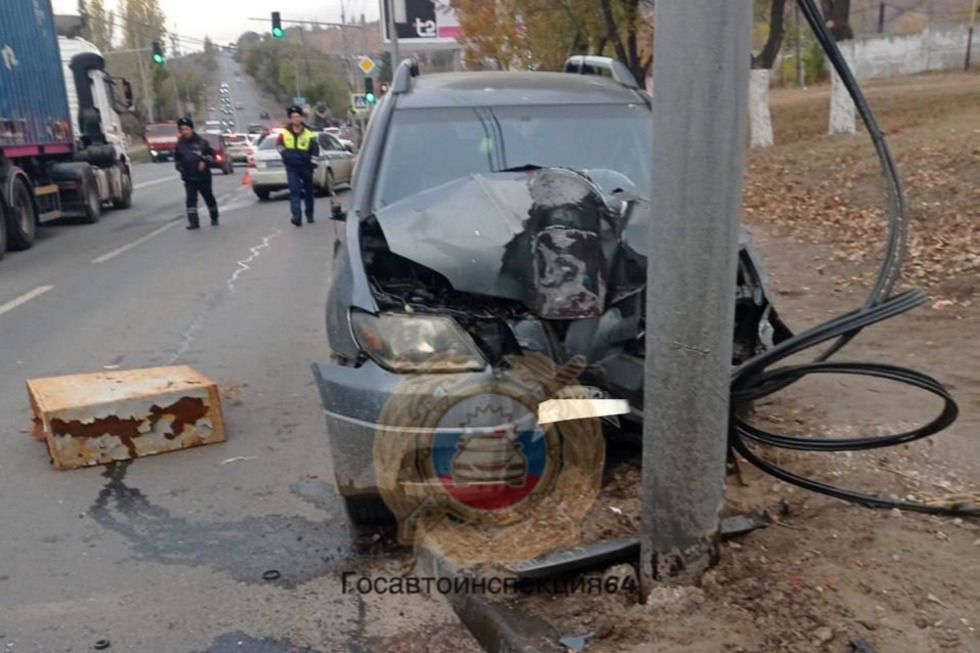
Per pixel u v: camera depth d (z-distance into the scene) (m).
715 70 2.95
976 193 10.59
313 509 4.54
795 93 39.91
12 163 14.35
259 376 6.76
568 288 3.83
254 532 4.30
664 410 3.25
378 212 4.49
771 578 3.36
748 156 18.66
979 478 4.17
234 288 10.23
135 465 5.14
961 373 5.64
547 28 21.28
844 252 9.66
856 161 14.73
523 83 5.92
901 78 38.56
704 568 3.38
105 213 20.06
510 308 4.00
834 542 3.60
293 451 5.29
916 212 10.46
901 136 16.19
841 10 19.05
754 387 3.76
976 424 4.75
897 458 4.38
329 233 14.73
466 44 28.94
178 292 10.11
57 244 14.99
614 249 4.05
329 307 4.16
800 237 10.94
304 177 15.96
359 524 4.21
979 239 8.98
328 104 91.56
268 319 8.59
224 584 3.85
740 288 4.50
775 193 14.20
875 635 3.02
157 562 4.05
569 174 4.24
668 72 3.01
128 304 9.50
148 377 5.61
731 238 3.10
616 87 5.94
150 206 21.59
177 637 3.48
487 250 4.02
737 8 2.93
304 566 3.98
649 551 3.41
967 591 3.24
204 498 4.69
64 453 5.07
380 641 3.45
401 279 4.33
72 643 3.45
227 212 19.23
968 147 13.22
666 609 3.23
